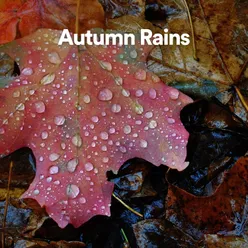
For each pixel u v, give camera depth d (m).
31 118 0.17
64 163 0.17
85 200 0.17
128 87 0.17
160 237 0.19
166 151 0.17
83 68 0.17
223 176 0.19
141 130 0.17
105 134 0.17
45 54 0.17
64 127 0.17
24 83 0.17
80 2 0.19
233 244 0.18
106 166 0.17
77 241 0.19
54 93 0.17
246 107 0.19
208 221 0.19
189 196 0.19
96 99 0.17
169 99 0.17
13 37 0.19
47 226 0.19
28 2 0.19
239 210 0.18
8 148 0.17
